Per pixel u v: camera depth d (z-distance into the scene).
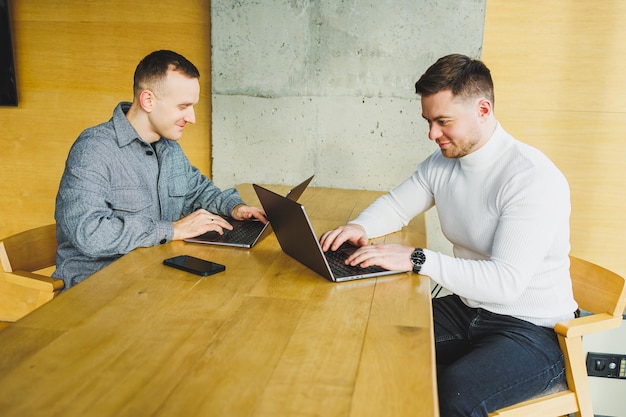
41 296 1.71
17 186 3.12
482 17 2.48
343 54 2.61
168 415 0.83
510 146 1.63
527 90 2.64
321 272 1.46
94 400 0.86
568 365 1.53
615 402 2.46
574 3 2.52
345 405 0.87
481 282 1.49
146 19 2.83
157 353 1.02
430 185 1.88
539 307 1.62
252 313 1.21
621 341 2.41
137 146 1.90
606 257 2.73
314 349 1.05
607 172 2.65
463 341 1.73
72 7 2.86
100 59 2.90
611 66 2.54
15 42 2.93
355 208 2.29
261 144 2.76
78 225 1.65
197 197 2.14
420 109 2.61
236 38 2.66
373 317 1.21
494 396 1.42
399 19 2.54
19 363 0.97
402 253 1.54
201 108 2.89
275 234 1.71
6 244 1.80
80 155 1.77
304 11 2.59
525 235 1.50
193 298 1.29
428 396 0.90
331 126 2.69
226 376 0.95
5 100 2.95
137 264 1.51
